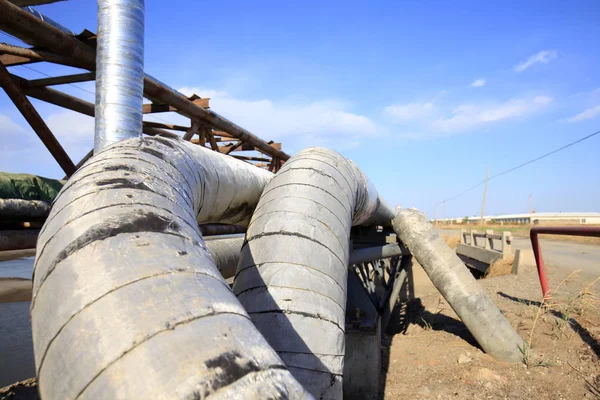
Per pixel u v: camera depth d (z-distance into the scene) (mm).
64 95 6504
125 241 1081
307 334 1967
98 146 3961
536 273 9977
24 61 5020
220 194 2637
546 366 4512
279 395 799
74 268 1028
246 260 2311
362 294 5992
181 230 1236
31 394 3711
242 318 975
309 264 2188
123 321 874
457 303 5137
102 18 4016
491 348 4945
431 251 5410
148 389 758
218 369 784
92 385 809
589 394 3824
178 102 6504
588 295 5965
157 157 1699
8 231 3359
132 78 4066
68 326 924
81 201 1236
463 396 4180
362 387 4957
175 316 882
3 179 3812
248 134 9242
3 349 6512
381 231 7965
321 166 2818
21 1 5375
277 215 2398
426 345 5996
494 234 12938
